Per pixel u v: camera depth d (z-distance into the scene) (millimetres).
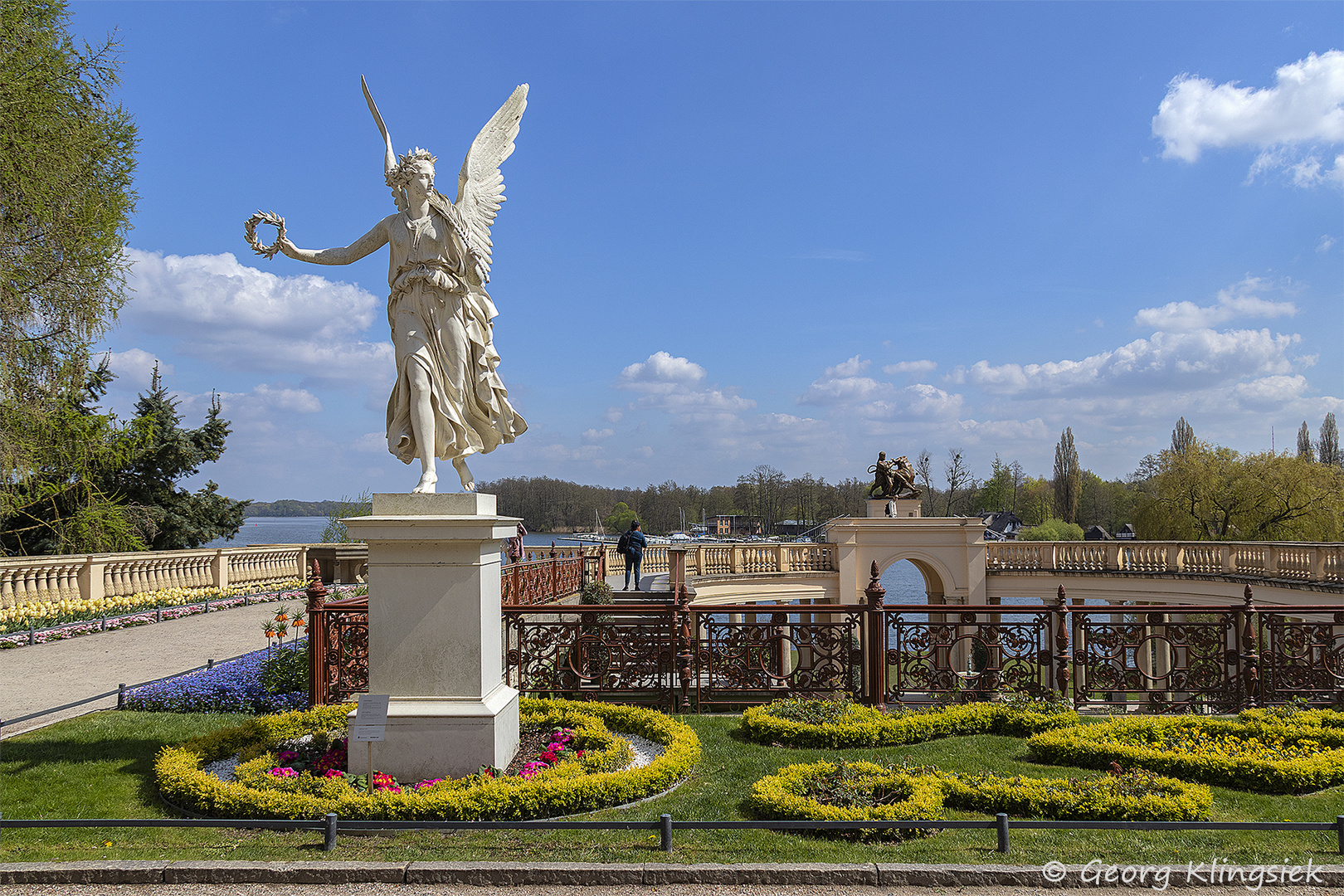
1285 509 41812
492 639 6824
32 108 17125
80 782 6707
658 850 5109
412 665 6484
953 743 8102
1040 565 28484
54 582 17078
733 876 4762
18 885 4660
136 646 14078
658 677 9430
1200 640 9633
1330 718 8328
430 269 6816
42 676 11562
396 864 4781
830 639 9508
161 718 9016
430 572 6520
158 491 28828
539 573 16625
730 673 9562
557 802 5824
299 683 9836
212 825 5074
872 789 6117
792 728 8008
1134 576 26516
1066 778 6879
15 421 18250
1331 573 21000
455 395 7012
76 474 21062
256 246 7059
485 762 6355
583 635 9477
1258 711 8680
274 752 7094
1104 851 5164
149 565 19781
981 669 9742
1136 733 7973
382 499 6531
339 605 8719
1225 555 24703
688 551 26750
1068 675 9781
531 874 4723
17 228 17297
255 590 22438
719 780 6797
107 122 19094
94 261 18750
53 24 18109
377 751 6398
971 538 28469
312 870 4738
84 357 19078
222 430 30625
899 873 4770
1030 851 5156
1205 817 5848
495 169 7617
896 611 9438
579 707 8547
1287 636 9570
